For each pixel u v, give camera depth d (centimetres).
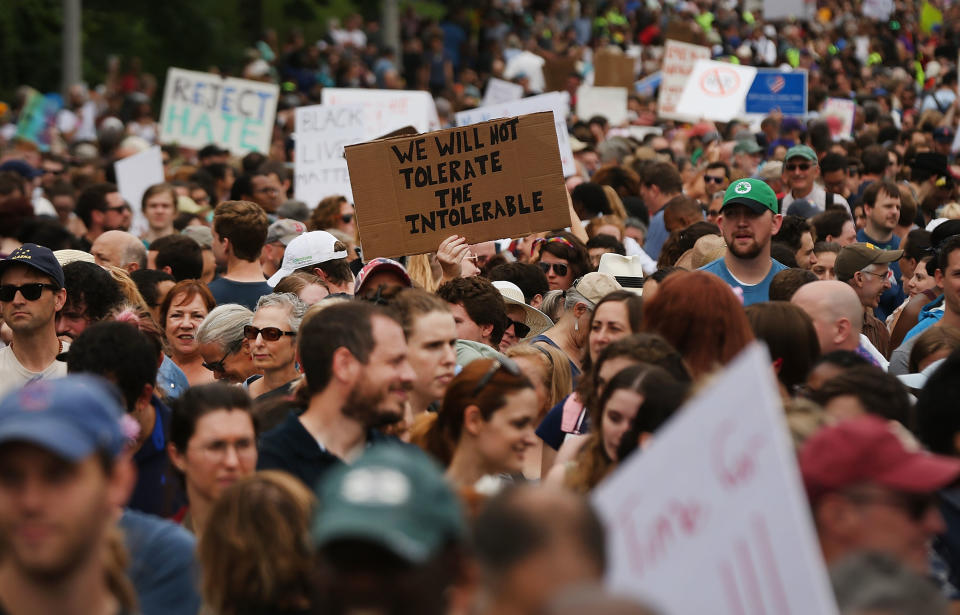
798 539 710
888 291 2791
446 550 707
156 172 3672
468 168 2100
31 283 1730
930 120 5506
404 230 2103
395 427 1377
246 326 1805
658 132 5362
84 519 779
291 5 10181
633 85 6238
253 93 4509
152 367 1407
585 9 10725
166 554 1126
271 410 1394
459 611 729
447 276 2086
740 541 732
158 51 8575
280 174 3650
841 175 3578
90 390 793
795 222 2605
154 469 1421
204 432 1232
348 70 8069
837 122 5441
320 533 684
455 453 1312
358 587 686
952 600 1059
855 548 881
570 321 1930
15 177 2823
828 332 1617
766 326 1457
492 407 1282
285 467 1257
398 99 3978
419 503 688
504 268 2317
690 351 1398
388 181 2098
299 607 1027
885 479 875
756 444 728
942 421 1135
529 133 2092
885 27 10762
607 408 1195
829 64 9644
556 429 1617
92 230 3142
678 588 752
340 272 2242
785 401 1255
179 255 2486
